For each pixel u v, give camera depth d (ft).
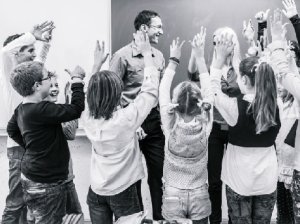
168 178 6.89
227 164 7.08
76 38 10.39
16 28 10.36
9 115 8.49
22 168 6.61
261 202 6.93
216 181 8.63
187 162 6.72
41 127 6.36
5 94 8.45
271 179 6.80
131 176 6.57
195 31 10.27
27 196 6.63
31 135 6.39
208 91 6.91
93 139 6.36
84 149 10.70
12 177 8.66
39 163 6.44
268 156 6.82
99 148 6.43
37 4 10.30
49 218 6.63
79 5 10.30
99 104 6.25
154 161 8.56
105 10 10.30
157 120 8.48
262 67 6.45
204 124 6.70
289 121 7.87
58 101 10.41
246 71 6.79
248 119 6.62
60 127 6.71
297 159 7.01
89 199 6.84
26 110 6.40
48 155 6.45
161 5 10.24
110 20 10.32
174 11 10.25
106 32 10.36
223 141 8.60
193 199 6.77
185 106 6.69
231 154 7.00
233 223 7.08
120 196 6.54
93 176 6.61
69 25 10.37
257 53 8.65
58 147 6.56
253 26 10.19
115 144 6.34
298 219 7.06
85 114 6.61
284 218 8.61
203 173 6.88
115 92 6.27
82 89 6.71
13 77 6.48
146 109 6.48
